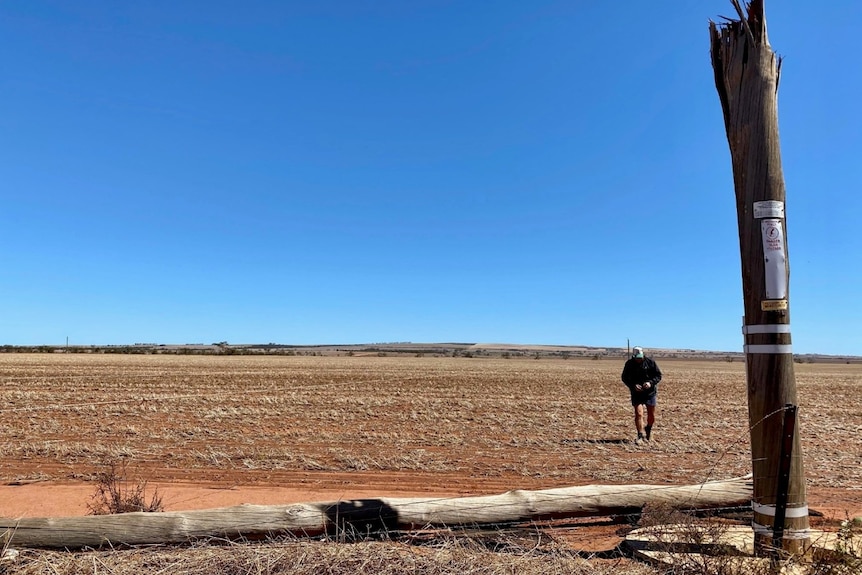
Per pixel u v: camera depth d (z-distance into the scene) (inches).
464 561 175.8
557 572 171.6
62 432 546.6
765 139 184.2
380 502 207.3
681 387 1301.7
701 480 351.3
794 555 170.1
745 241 186.5
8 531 189.3
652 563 180.2
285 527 196.5
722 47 195.6
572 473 378.0
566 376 1695.4
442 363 2910.9
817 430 581.0
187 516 196.2
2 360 2454.5
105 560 177.9
